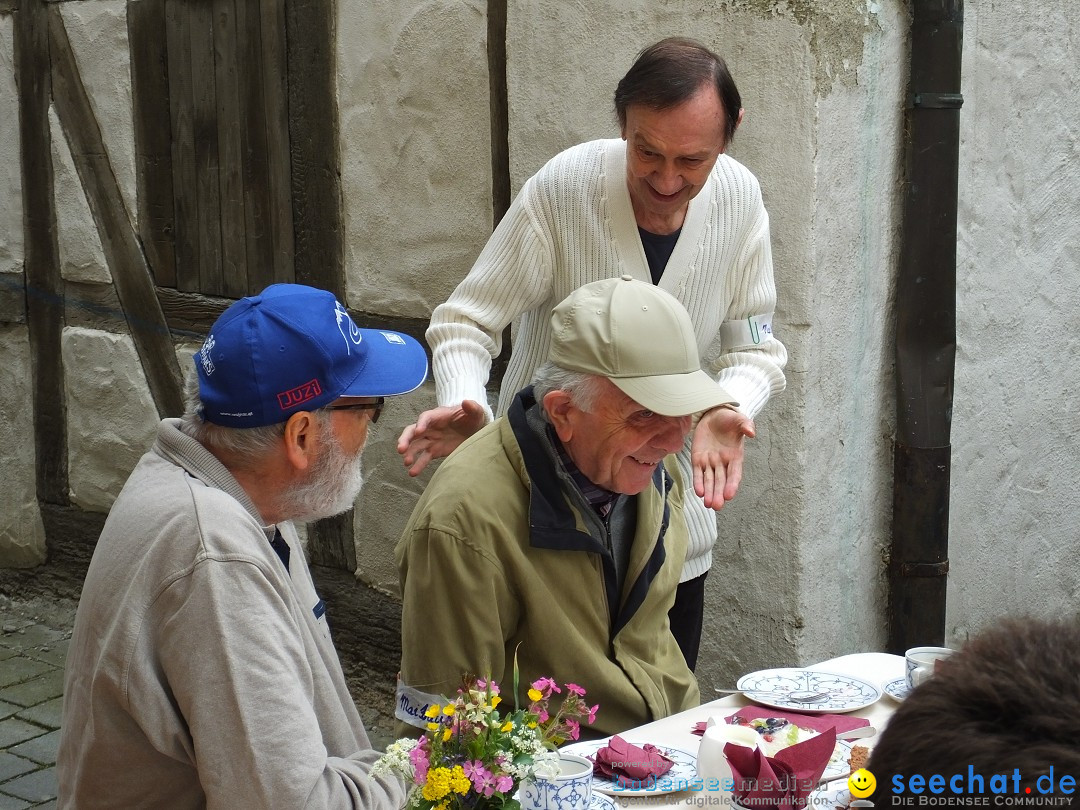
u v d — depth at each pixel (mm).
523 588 2504
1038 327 4582
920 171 3975
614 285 2541
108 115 5871
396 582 5176
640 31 4020
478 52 4527
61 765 1959
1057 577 4867
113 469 6160
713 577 4145
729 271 3277
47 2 6000
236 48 5320
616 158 3125
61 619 6230
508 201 4551
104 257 6023
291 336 1944
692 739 2416
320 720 2014
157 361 5902
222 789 1775
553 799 1991
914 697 1140
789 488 3910
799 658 3965
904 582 4184
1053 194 4527
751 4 3771
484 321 3279
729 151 3898
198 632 1785
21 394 6441
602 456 2490
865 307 4000
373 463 5176
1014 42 4262
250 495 1999
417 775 1817
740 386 3279
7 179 6316
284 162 5254
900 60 3938
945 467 4133
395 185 4887
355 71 4934
